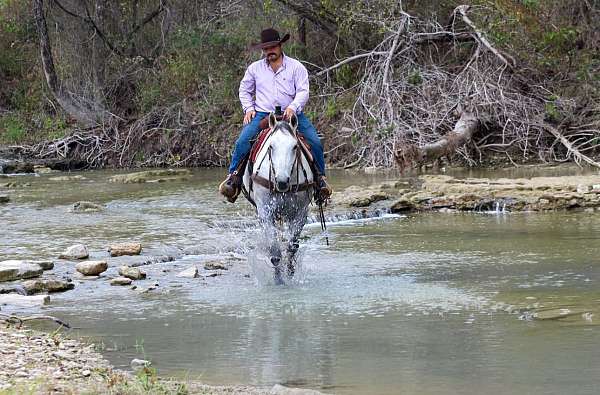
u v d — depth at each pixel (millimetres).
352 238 14688
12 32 34031
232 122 28969
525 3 24484
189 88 30078
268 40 11750
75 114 31891
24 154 30984
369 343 8422
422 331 8805
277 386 6973
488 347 8133
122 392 6789
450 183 18719
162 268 12531
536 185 17844
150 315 9844
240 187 12023
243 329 9117
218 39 28688
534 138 24750
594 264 11938
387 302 10148
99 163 30359
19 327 9320
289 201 11320
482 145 24906
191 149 29484
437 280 11305
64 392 6723
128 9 32438
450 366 7582
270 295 10688
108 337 8930
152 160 29797
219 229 15625
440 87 24938
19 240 14844
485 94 23969
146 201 19875
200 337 8844
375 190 18641
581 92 25094
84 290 11188
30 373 7363
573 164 23188
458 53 26719
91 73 32062
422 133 23656
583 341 8219
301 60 27547
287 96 11852
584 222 15406
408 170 23516
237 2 29031
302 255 12250
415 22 26172
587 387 6891
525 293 10367
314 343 8492
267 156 11258
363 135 24906
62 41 32250
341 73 26594
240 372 7602
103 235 15242
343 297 10477
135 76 32031
